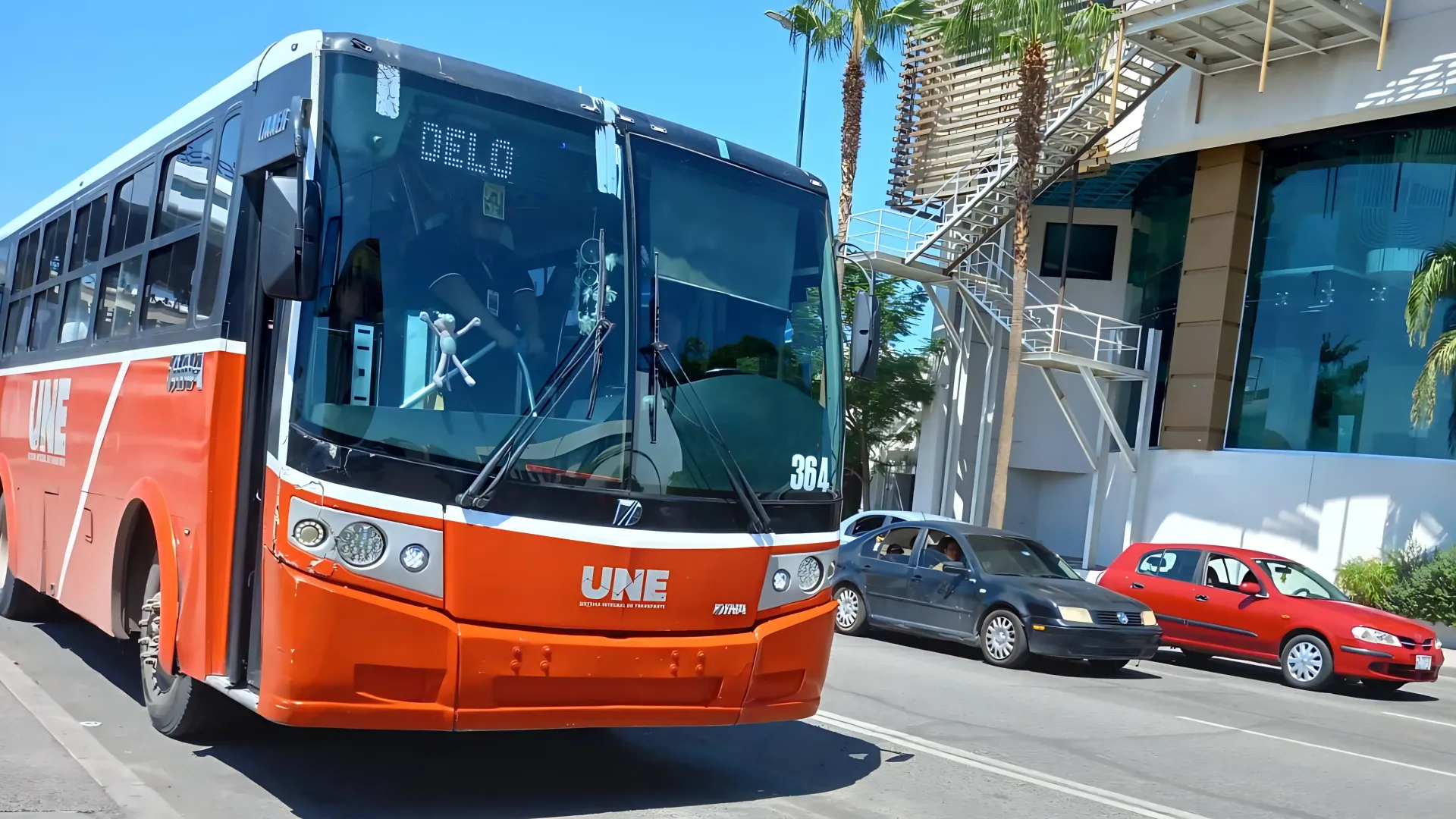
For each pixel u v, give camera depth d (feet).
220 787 18.89
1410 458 72.84
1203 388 84.43
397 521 15.98
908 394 106.01
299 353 16.26
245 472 18.13
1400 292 74.43
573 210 18.16
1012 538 48.37
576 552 17.03
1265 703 40.14
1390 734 35.06
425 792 19.43
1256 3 68.64
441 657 16.19
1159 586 51.60
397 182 16.94
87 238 27.58
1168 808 22.54
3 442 33.42
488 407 16.81
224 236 19.47
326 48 17.02
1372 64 72.49
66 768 19.17
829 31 87.92
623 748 23.89
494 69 18.40
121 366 23.70
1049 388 102.99
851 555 50.67
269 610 16.33
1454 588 63.57
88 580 24.81
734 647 18.56
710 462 18.62
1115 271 98.32
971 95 87.30
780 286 20.35
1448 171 72.59
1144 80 85.51
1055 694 37.27
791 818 19.39
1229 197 83.30
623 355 18.02
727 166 20.15
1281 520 78.59
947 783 23.16
